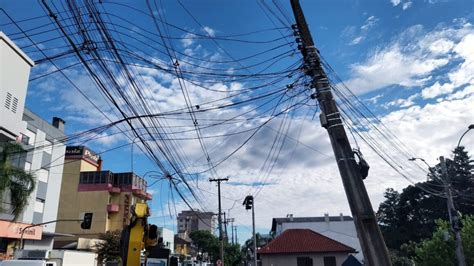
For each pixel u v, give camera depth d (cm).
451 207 2122
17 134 995
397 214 5997
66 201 5853
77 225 5725
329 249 3947
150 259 1555
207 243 8844
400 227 5794
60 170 4166
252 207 3672
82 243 4912
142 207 1163
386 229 6131
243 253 9012
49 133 4012
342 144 1080
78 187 5919
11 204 2003
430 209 5444
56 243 5459
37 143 3700
